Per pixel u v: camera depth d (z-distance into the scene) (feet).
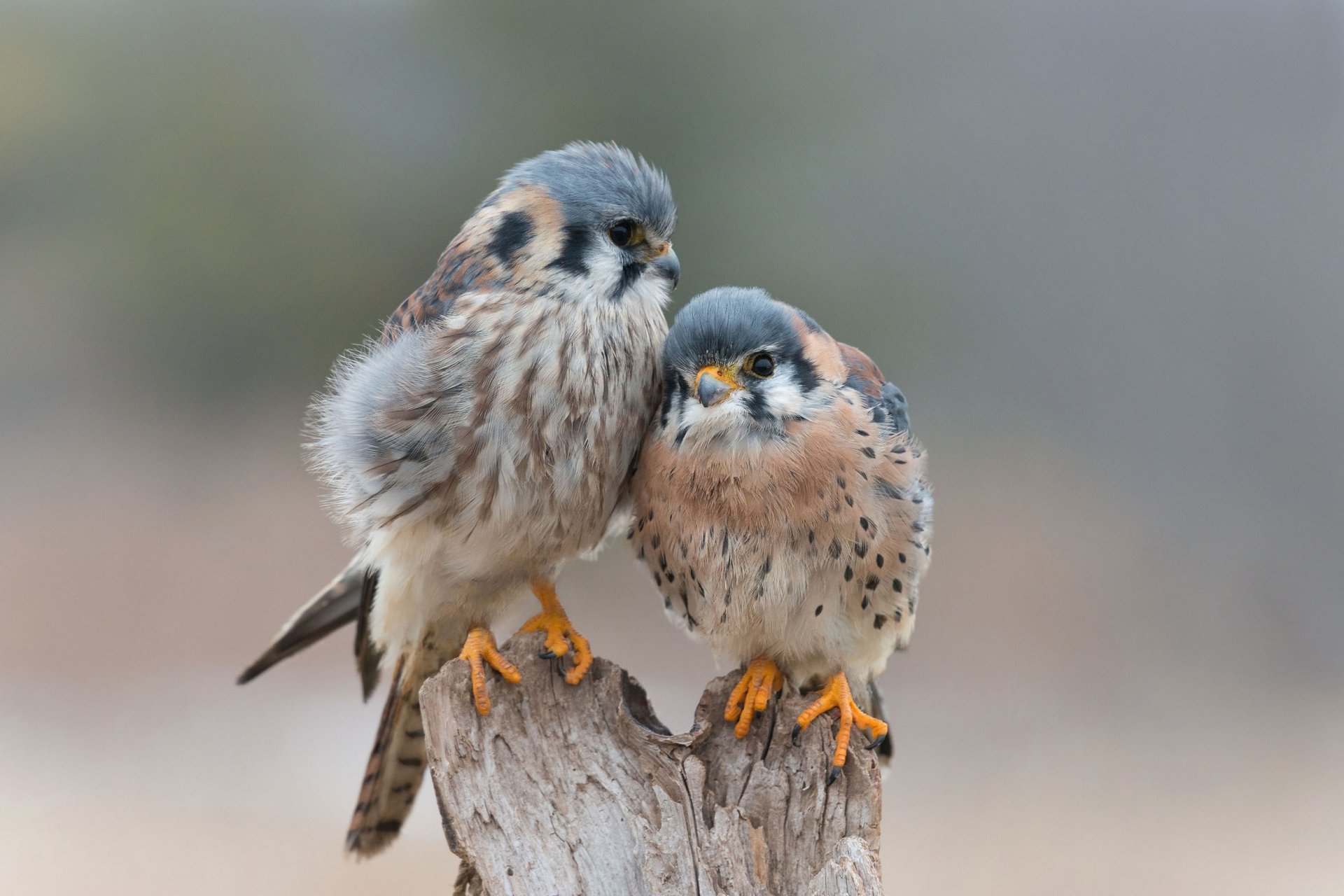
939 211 62.34
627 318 17.60
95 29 65.21
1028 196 64.08
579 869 14.34
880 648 17.46
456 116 60.54
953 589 52.95
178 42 64.69
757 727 15.44
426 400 16.60
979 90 63.57
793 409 16.28
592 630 50.44
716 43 57.72
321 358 64.80
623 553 52.70
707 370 16.46
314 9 64.85
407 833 34.78
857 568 16.63
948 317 62.23
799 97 58.23
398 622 18.22
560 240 17.22
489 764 15.08
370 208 61.87
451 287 17.53
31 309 64.95
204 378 66.23
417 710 18.83
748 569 16.56
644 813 14.60
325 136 63.41
